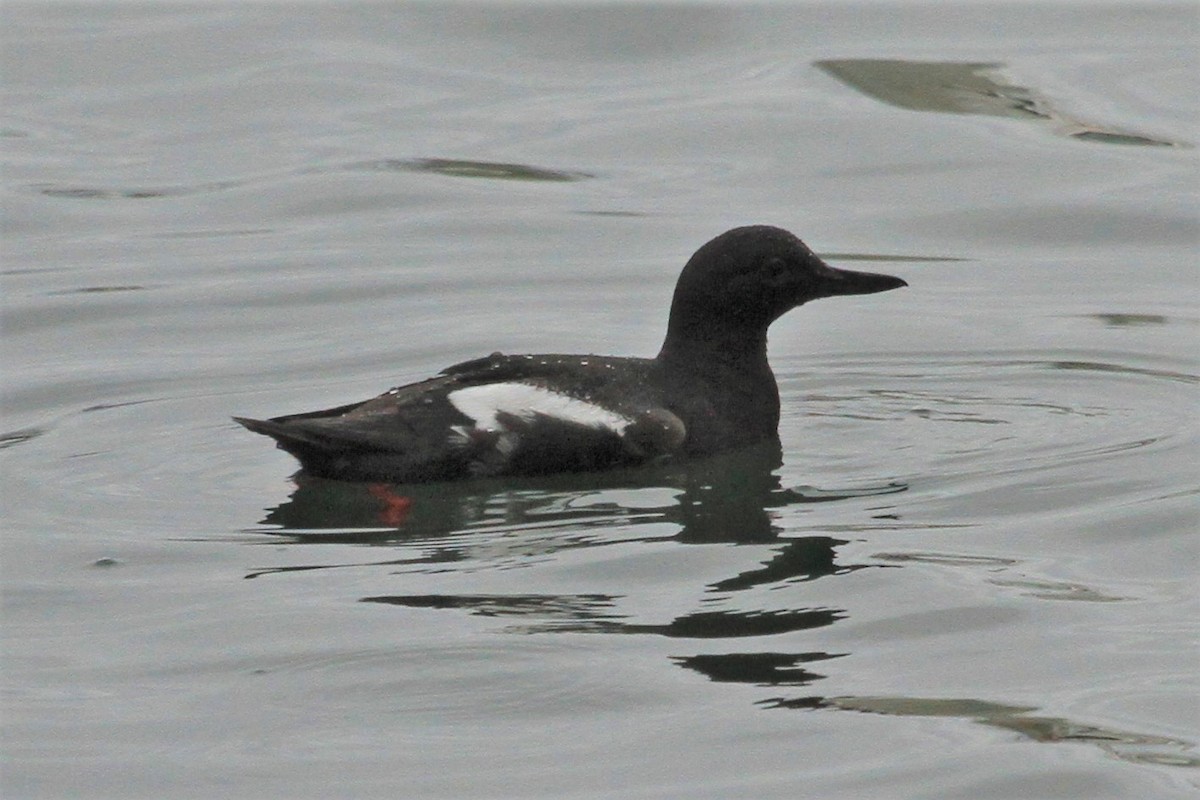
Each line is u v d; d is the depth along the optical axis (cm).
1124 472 1422
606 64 2575
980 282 1994
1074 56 2516
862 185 2227
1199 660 1109
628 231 2117
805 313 1938
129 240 2123
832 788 976
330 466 1430
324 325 1889
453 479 1425
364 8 2756
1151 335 1812
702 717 1050
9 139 2372
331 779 991
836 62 2520
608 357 1508
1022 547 1283
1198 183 2189
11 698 1084
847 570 1241
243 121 2434
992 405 1623
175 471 1472
